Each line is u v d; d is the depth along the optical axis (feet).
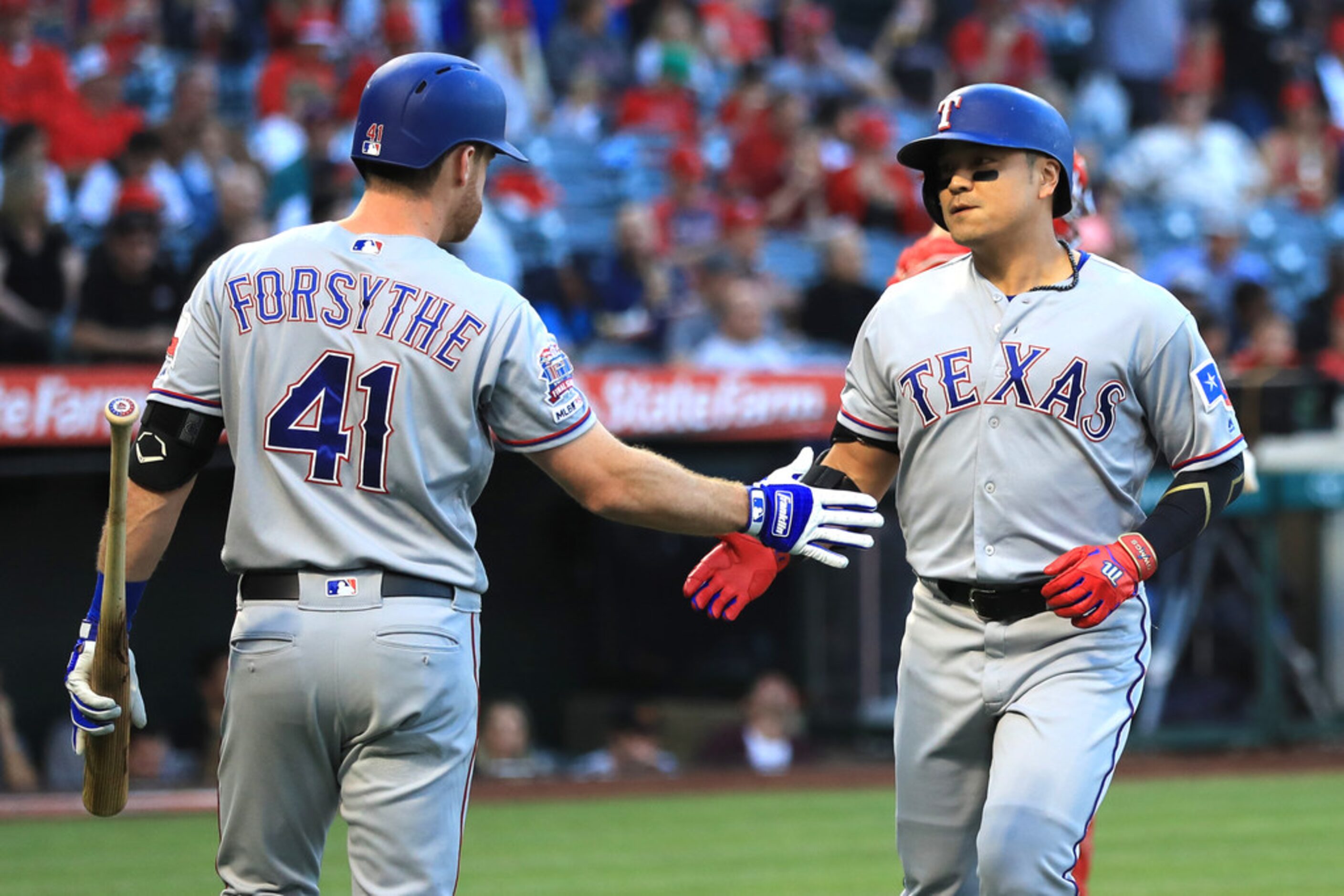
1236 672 120.26
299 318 37.91
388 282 38.04
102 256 109.40
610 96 168.96
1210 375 42.60
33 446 103.19
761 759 114.52
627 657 132.16
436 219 39.78
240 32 160.45
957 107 42.55
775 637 125.90
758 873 76.13
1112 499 43.04
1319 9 214.90
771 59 188.65
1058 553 42.55
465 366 37.65
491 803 97.50
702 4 182.29
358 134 39.45
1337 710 122.42
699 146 164.76
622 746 114.32
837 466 45.96
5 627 114.32
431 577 37.88
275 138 141.18
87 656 39.06
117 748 39.55
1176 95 193.16
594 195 156.46
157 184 127.44
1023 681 42.45
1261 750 119.24
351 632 37.11
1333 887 72.43
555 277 130.31
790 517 41.29
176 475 39.01
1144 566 40.78
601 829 88.22
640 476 39.22
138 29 153.58
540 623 131.03
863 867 77.46
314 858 39.11
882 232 158.20
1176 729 118.32
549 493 131.03
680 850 81.87
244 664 37.78
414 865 37.40
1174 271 156.87
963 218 42.57
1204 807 94.79
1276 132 195.62
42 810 93.09
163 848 80.48
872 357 44.93
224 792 38.65
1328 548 122.62
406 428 37.50
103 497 117.19
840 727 121.19
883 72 192.44
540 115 160.25
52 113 133.28
